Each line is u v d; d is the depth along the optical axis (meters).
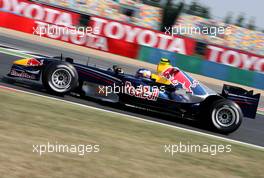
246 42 140.88
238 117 37.38
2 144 22.77
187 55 84.38
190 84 38.72
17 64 38.75
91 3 137.62
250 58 86.50
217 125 37.56
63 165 21.92
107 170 22.44
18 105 31.70
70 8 134.50
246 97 39.09
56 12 85.50
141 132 31.83
